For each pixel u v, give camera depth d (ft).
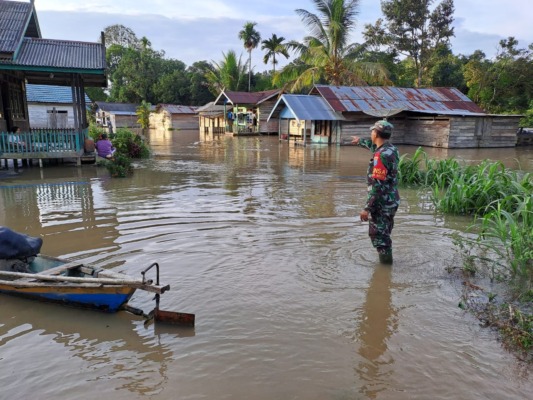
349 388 9.91
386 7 123.34
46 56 42.32
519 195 23.04
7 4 45.50
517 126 78.18
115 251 18.79
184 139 101.09
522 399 9.55
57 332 12.34
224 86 151.43
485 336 12.08
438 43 124.16
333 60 92.68
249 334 12.14
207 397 9.59
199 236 20.95
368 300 14.20
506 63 103.50
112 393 9.76
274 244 19.70
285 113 88.89
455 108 84.07
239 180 39.11
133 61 192.75
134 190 33.55
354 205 28.09
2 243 14.84
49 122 74.28
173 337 12.03
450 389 9.89
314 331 12.31
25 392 9.80
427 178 35.01
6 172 42.52
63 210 26.58
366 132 80.79
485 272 16.52
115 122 166.09
